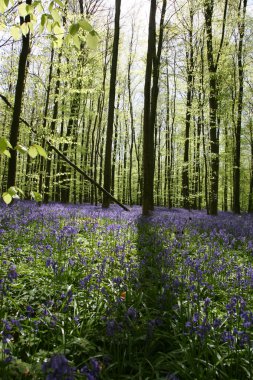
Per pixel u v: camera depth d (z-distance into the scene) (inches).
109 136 736.3
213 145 805.9
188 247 352.2
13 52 655.1
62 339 155.9
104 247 333.1
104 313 180.5
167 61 952.3
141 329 168.4
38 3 130.8
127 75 1450.5
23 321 167.3
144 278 243.8
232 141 1112.8
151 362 151.6
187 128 1125.1
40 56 604.1
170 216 643.5
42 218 425.4
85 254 297.7
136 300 200.8
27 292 200.2
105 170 746.2
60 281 219.3
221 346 158.4
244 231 475.2
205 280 255.0
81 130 1352.1
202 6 815.1
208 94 810.2
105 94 1336.1
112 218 518.0
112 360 147.9
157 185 1850.4
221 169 1604.3
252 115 1203.2
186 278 243.9
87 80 732.0
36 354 144.6
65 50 635.5
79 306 190.1
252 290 240.7
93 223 427.8
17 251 277.6
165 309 194.4
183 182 1157.7
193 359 146.0
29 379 126.2
